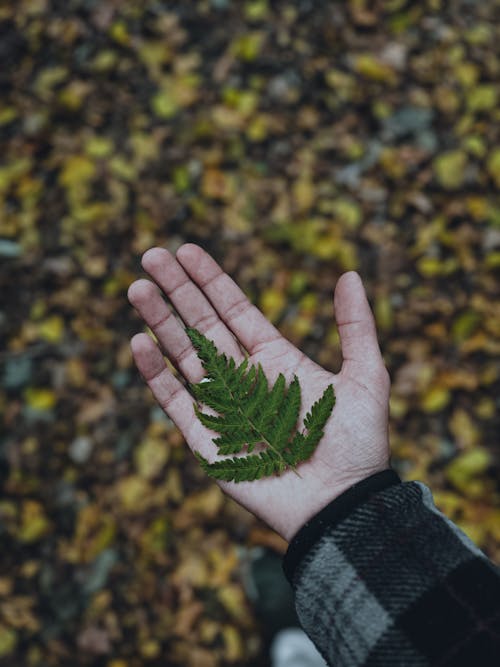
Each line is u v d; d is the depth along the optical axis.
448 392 0.83
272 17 1.01
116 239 0.92
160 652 0.78
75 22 1.02
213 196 0.93
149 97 0.99
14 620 0.80
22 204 0.94
